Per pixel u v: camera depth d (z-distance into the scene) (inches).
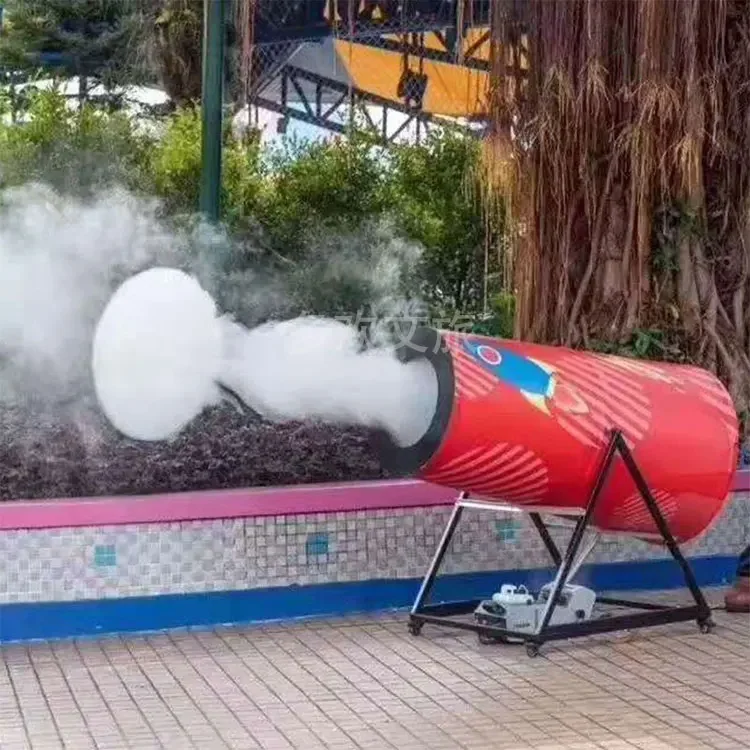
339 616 271.4
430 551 276.7
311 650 247.4
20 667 237.9
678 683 225.5
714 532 295.7
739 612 271.4
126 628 259.3
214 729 204.4
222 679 230.2
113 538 257.4
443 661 239.8
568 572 243.9
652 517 252.5
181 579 261.4
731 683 225.1
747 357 318.3
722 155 313.1
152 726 206.1
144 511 258.8
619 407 243.4
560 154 308.8
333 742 198.2
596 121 306.5
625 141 301.1
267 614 267.4
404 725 205.5
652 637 254.4
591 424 239.3
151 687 225.9
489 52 310.3
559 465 238.5
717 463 251.6
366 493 272.8
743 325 319.3
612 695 219.3
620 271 313.3
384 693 221.8
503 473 237.1
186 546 261.4
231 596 265.0
